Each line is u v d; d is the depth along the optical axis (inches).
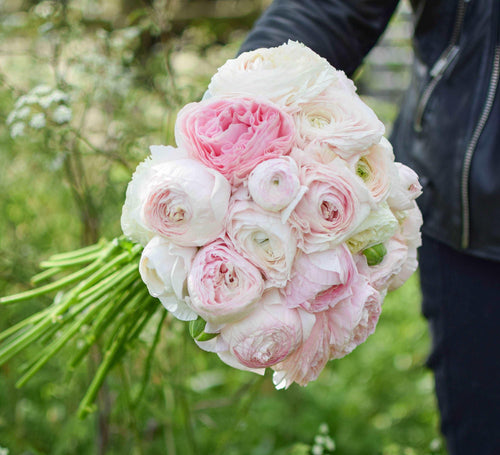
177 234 22.9
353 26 30.8
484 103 32.2
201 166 23.0
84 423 47.4
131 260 29.5
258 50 25.1
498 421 35.3
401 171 25.8
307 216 22.9
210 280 22.7
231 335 23.3
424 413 55.6
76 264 31.4
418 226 26.4
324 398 56.1
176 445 49.2
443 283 35.8
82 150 45.7
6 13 50.6
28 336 31.5
